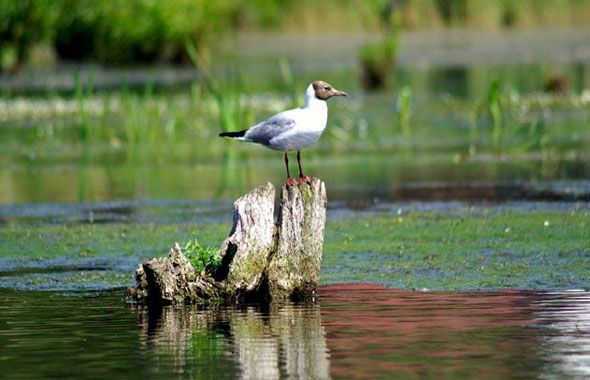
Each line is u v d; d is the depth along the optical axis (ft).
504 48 161.27
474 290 40.32
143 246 49.75
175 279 39.55
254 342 33.86
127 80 131.34
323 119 40.50
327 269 44.50
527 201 58.65
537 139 82.84
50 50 154.30
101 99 113.91
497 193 61.57
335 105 107.76
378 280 42.34
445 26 188.96
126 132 93.81
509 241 48.67
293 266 39.93
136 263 46.50
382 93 117.39
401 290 40.60
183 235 51.72
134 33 148.97
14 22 141.79
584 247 46.98
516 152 77.92
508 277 42.19
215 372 30.89
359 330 35.09
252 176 70.49
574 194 60.23
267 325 35.99
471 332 34.55
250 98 108.88
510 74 129.90
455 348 32.76
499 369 30.60
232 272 39.65
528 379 29.73
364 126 93.35
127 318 37.27
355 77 130.11
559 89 111.24
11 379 30.53
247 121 87.66
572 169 69.36
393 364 31.27
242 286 39.63
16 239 52.06
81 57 154.61
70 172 73.97
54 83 131.44
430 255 46.47
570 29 185.16
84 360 32.27
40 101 114.83
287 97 109.91
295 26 190.29
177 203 60.95
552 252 46.26
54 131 95.30
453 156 77.00
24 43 143.84
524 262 44.68
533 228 51.16
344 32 189.88
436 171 70.54
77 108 108.06
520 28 188.34
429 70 138.82
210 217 56.18
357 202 60.13
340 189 64.54
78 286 42.50
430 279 42.24
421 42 172.55
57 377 30.66
